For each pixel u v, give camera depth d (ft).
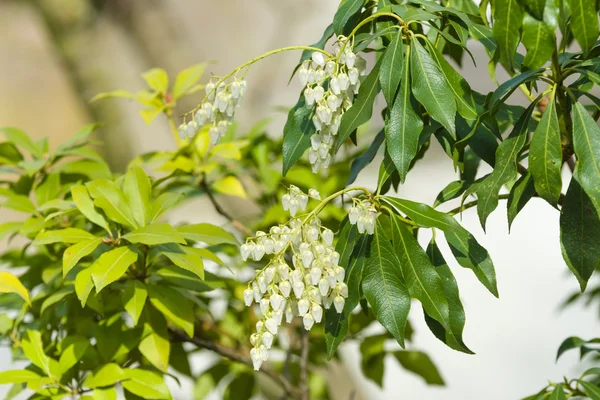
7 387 5.65
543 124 3.92
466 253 4.05
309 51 4.12
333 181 4.98
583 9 3.84
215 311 5.29
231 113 4.03
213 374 5.08
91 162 4.75
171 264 4.56
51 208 4.55
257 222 5.08
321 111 3.93
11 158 4.80
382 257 3.99
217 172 5.09
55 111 16.71
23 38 15.92
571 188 3.94
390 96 3.94
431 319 4.05
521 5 3.83
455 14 4.05
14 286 4.35
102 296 4.42
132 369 4.35
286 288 3.89
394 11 4.06
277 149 5.15
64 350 4.36
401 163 3.95
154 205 4.38
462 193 4.14
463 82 3.99
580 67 3.93
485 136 4.14
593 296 5.21
